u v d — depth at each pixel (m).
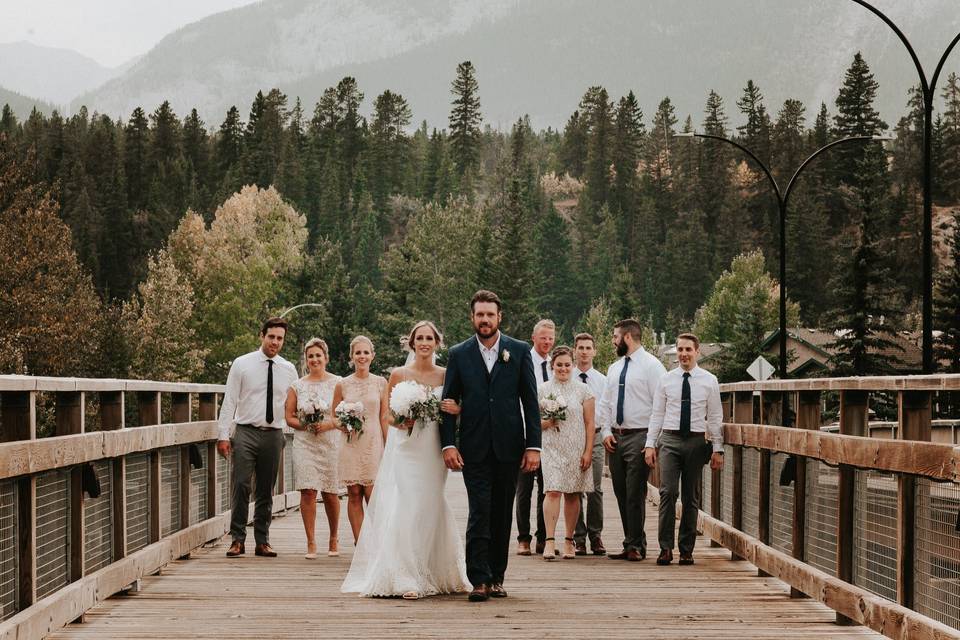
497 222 141.00
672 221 181.00
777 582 9.74
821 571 8.43
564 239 146.25
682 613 8.08
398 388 8.98
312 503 11.48
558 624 7.59
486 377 8.80
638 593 9.09
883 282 54.31
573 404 11.51
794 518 9.07
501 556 8.88
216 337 82.94
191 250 90.31
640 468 11.55
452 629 7.38
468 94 187.00
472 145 186.88
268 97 173.62
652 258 163.50
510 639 7.04
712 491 13.03
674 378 11.16
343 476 11.46
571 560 11.55
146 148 153.88
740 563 11.20
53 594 7.16
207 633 7.20
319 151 181.62
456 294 96.19
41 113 156.62
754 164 179.38
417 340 9.37
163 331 70.06
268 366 11.62
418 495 8.97
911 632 6.28
